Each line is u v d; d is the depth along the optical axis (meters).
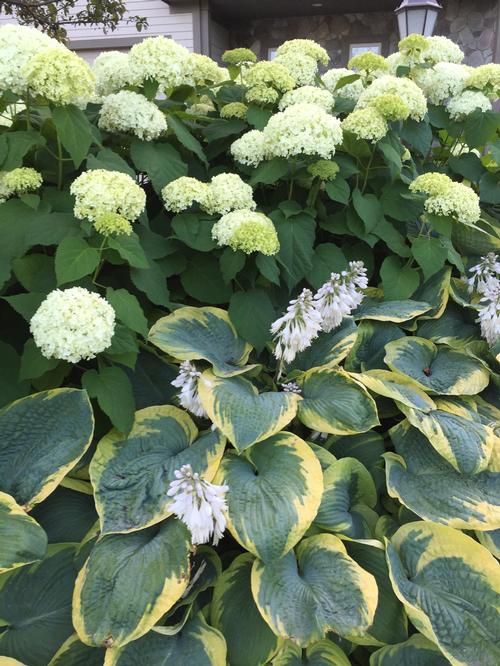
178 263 2.47
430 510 1.92
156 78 2.61
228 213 2.42
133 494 1.79
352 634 1.56
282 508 1.73
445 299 2.67
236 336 2.39
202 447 1.93
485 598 1.70
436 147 3.69
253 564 1.75
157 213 2.93
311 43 3.30
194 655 1.59
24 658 1.57
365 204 2.71
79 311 1.73
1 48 2.11
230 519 1.71
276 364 2.50
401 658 1.67
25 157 2.44
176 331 2.27
